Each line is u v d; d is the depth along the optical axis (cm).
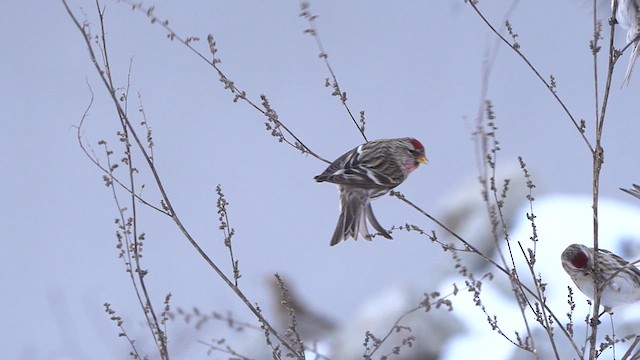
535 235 455
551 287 886
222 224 452
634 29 524
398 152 568
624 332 817
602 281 523
